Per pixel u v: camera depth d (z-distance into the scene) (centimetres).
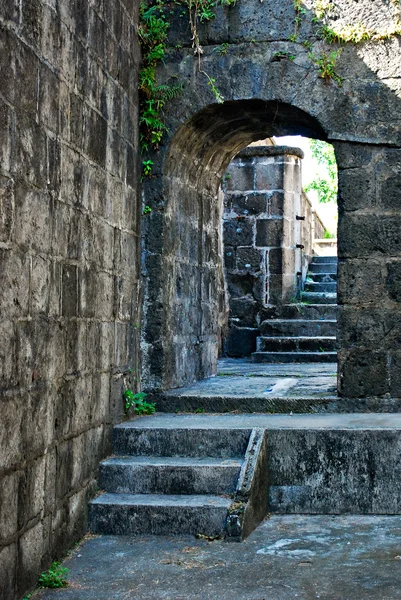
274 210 1320
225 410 720
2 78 411
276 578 464
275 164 1322
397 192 716
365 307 714
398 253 714
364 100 721
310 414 702
